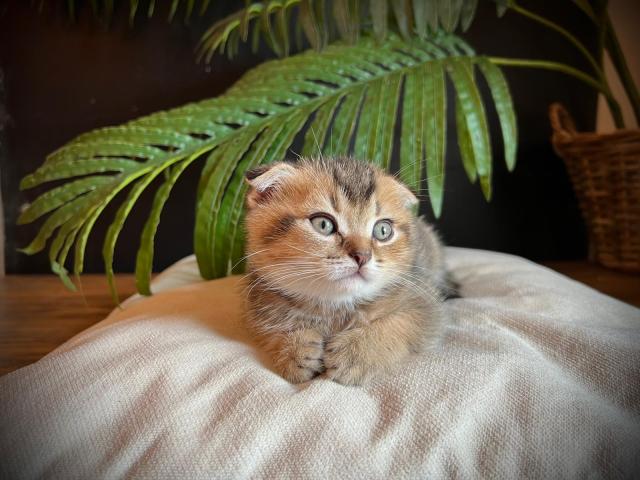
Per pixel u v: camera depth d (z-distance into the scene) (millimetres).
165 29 441
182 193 468
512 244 491
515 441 142
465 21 306
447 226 488
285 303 207
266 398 155
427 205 478
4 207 460
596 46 451
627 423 153
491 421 148
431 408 151
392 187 213
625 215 384
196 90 455
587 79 380
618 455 141
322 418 148
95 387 161
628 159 363
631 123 471
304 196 197
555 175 479
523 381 162
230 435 141
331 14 329
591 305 245
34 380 165
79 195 277
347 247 185
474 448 142
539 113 466
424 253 249
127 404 155
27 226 464
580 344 187
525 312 221
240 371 172
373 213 197
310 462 135
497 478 135
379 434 144
